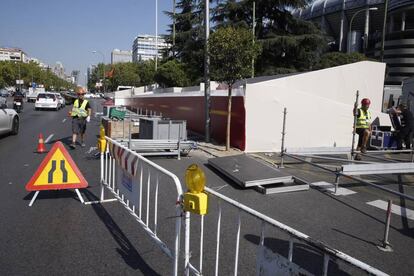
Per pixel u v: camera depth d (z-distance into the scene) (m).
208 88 13.48
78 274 3.84
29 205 5.94
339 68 13.57
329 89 13.51
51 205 5.99
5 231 4.90
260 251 2.69
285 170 9.62
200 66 39.03
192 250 4.50
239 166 8.48
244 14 36.97
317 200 6.96
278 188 7.35
